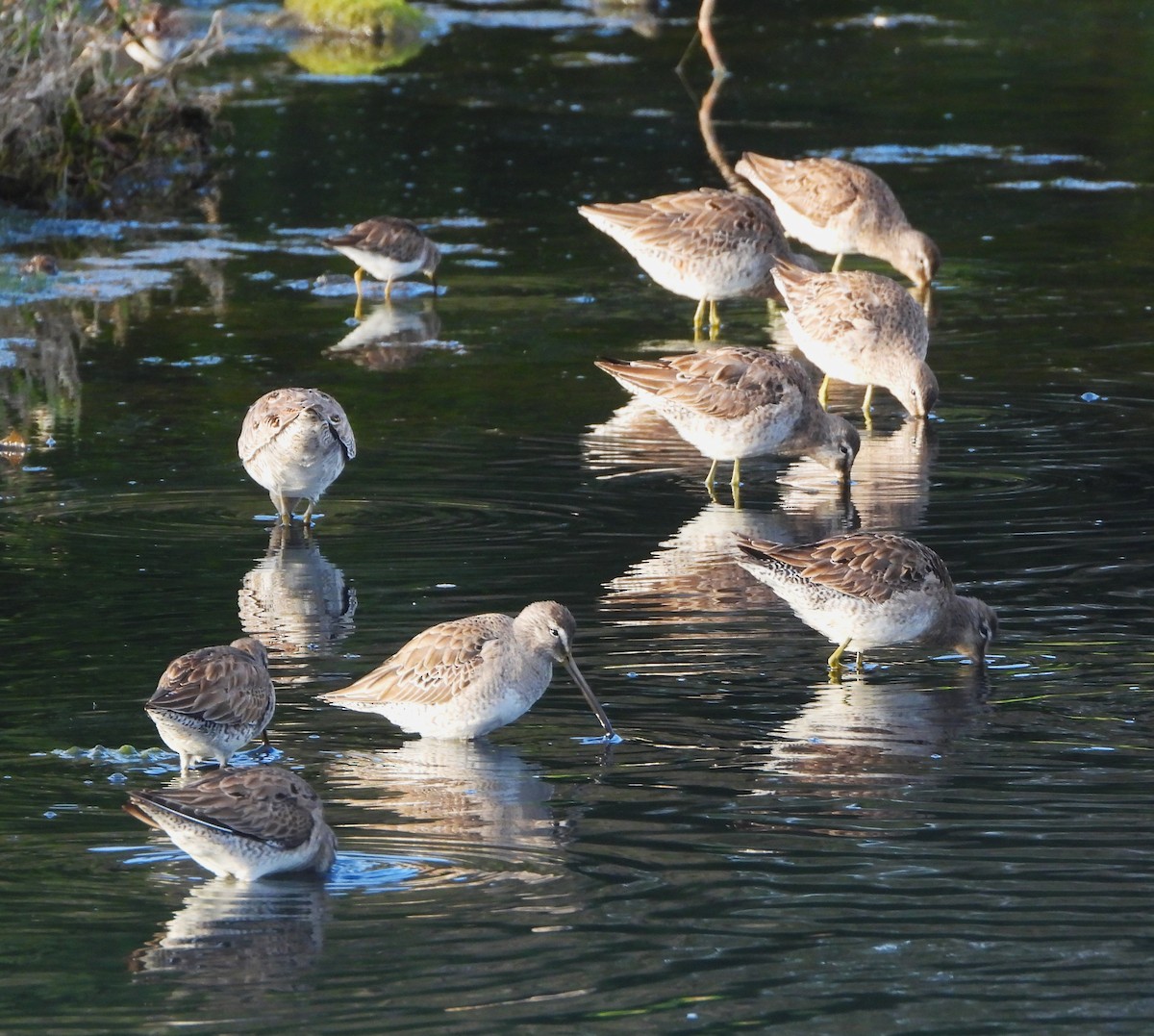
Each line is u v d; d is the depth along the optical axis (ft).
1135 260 86.58
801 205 84.74
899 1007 27.91
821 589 42.52
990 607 44.83
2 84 93.50
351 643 44.34
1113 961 29.25
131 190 99.09
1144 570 49.47
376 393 67.46
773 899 31.40
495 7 155.43
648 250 76.23
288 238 90.27
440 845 33.65
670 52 136.77
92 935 30.07
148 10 109.81
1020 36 139.54
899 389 65.72
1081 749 38.17
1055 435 63.05
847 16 148.87
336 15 141.79
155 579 48.91
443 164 103.81
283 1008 27.81
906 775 36.86
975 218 93.61
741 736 39.11
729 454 57.31
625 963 29.27
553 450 61.46
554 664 43.57
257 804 31.40
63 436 62.18
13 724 39.24
